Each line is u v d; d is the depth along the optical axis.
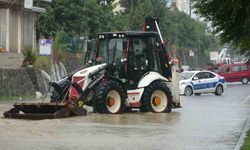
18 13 55.62
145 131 20.50
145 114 28.09
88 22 69.62
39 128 20.69
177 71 31.33
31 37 58.12
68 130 20.27
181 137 18.94
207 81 51.78
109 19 72.38
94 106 27.59
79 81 27.48
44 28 66.06
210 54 119.94
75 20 68.19
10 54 50.75
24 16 56.97
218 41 17.81
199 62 123.44
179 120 25.06
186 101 41.19
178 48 108.00
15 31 55.25
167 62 30.86
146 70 29.84
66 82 27.98
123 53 29.34
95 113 27.55
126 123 23.28
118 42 29.75
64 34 64.88
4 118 24.88
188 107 34.34
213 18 16.73
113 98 27.98
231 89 61.69
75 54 65.38
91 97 27.55
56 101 26.98
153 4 91.81
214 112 30.03
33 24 58.31
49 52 46.53
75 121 23.50
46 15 65.81
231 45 17.91
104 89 27.48
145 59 29.95
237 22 16.41
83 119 24.45
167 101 29.81
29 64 50.50
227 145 17.11
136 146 16.62
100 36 30.28
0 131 19.61
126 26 78.50
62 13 67.00
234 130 21.20
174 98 31.19
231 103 38.84
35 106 25.59
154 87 29.48
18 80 46.66
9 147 15.90
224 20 16.50
